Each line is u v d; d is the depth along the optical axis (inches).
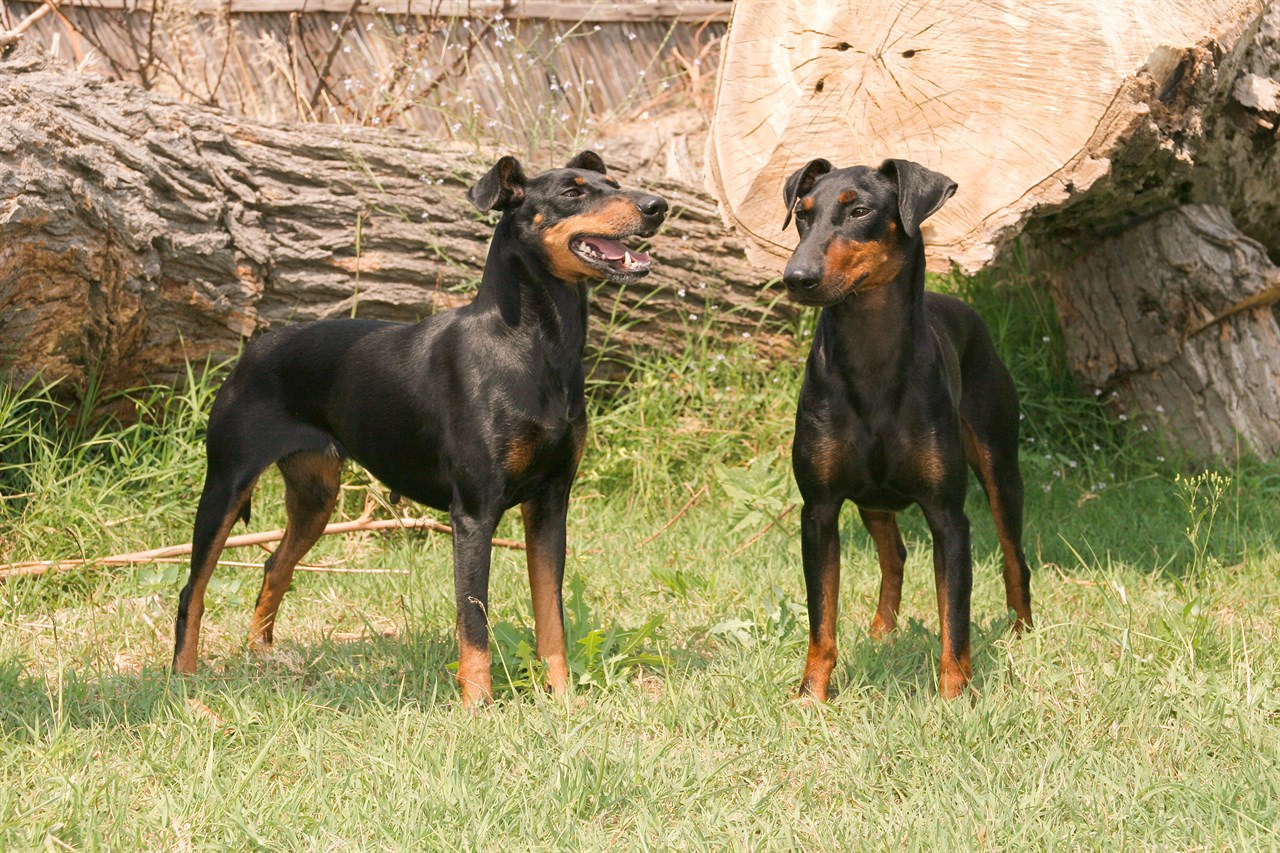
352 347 162.6
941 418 143.9
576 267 146.3
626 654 155.3
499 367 147.9
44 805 116.5
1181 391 243.3
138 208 205.8
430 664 160.6
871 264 137.6
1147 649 156.7
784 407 253.9
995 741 131.6
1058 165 179.9
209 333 223.1
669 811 119.0
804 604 174.7
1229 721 135.2
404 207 234.1
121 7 326.3
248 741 135.6
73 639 173.6
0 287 191.6
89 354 212.8
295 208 225.6
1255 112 207.6
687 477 244.4
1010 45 180.7
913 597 188.4
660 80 364.2
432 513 229.0
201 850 111.8
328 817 115.4
